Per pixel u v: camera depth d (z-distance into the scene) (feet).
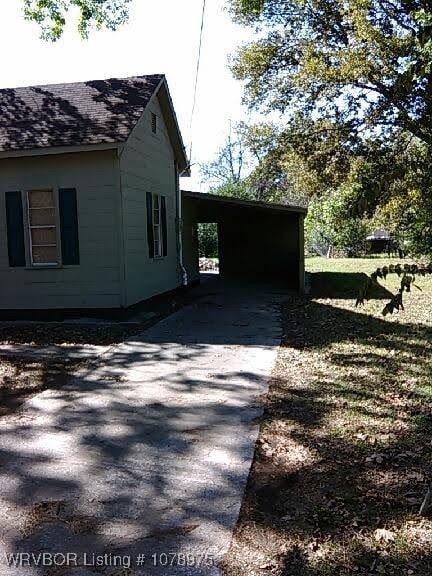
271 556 8.11
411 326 28.22
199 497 10.00
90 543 8.50
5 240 31.99
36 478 10.86
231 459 11.72
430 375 18.60
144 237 35.40
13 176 31.42
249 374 19.03
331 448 12.34
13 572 7.79
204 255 89.97
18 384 18.11
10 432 13.51
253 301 40.14
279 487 10.43
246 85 67.56
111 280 31.27
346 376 18.62
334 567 7.82
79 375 19.22
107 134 30.19
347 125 61.00
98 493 10.19
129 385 17.83
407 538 8.56
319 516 9.29
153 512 9.46
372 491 10.23
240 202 43.96
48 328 29.19
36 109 34.45
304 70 57.88
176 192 44.39
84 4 48.52
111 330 28.35
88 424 14.05
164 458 11.80
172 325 29.99
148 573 7.72
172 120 41.04
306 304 38.06
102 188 30.76
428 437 12.96
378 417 14.42
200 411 15.03
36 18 48.96
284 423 13.99
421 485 10.45
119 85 37.17
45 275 31.86
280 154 67.92
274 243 64.23
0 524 9.11
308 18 62.28
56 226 31.37
